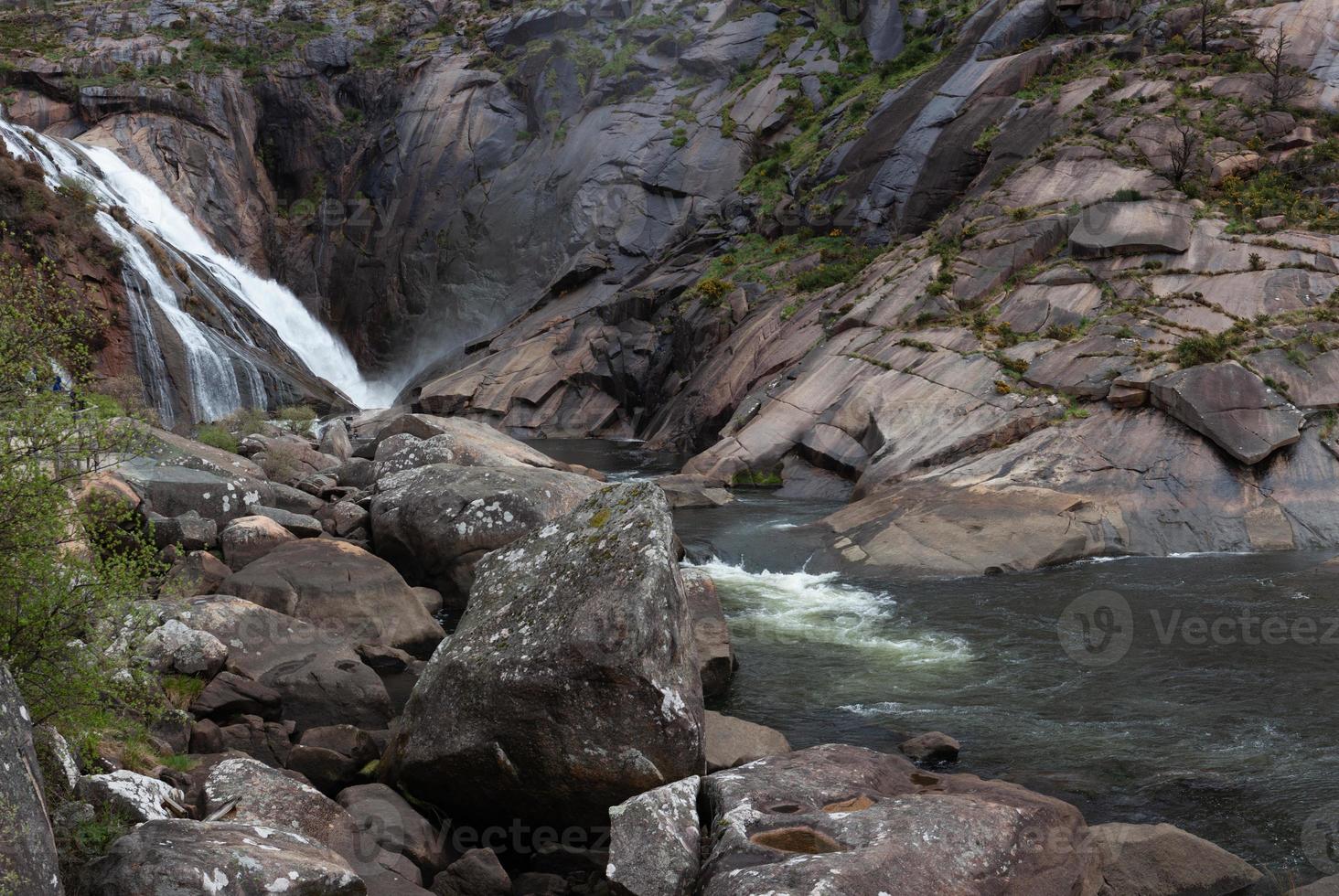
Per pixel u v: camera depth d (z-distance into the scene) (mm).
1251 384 20797
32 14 68438
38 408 6961
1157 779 9266
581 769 8047
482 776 8250
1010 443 22328
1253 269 25578
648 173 52406
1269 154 32344
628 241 50438
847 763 8336
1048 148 35062
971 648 13484
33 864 4887
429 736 8469
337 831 7738
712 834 7219
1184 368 21719
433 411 42906
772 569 18562
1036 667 12617
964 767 9680
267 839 6578
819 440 26219
